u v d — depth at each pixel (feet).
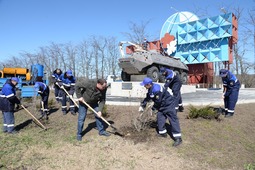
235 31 64.39
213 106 30.27
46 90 27.86
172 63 50.93
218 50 63.52
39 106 34.65
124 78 49.16
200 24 65.31
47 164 17.01
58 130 23.82
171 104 19.43
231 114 25.95
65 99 28.68
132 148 19.03
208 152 18.98
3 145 20.31
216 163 17.70
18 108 34.24
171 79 23.73
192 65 71.41
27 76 49.29
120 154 18.30
